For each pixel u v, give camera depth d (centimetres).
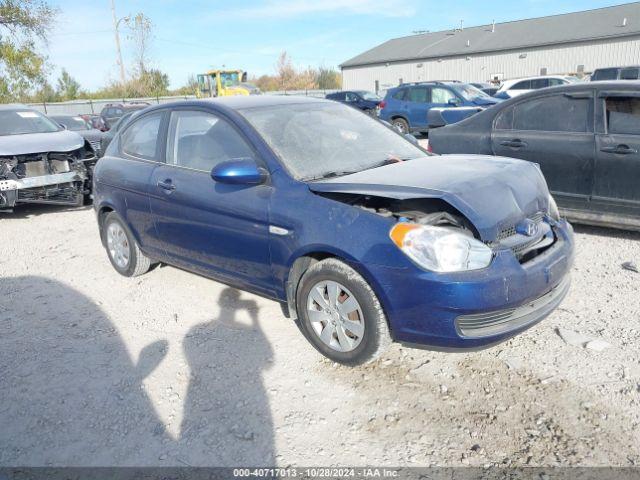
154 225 445
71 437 285
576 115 538
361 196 340
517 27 4456
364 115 458
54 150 795
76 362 360
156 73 4444
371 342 309
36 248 641
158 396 316
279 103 423
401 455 259
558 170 551
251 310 421
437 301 282
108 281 508
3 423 300
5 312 449
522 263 306
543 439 263
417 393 304
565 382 306
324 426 282
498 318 294
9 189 755
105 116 2283
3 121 877
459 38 4759
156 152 448
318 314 335
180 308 435
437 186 306
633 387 296
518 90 2005
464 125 634
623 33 3569
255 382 324
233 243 374
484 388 305
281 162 354
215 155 393
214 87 3069
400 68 4900
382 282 295
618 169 509
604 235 557
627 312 383
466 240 287
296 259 336
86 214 825
